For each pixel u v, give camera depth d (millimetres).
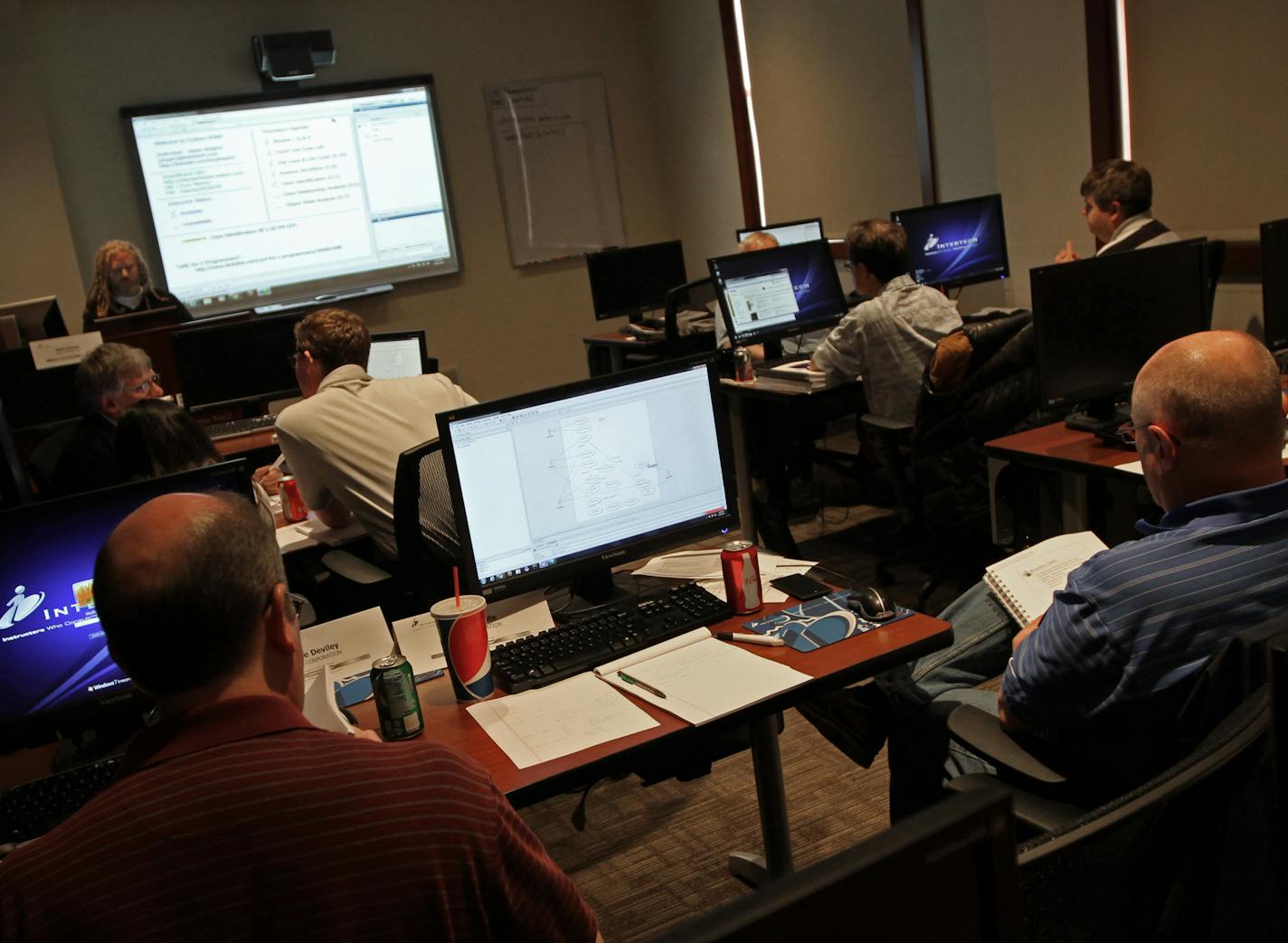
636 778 2717
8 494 2619
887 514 4523
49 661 1643
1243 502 1386
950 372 3090
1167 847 797
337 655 1801
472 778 922
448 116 7223
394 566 2777
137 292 5297
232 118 6598
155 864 819
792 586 1960
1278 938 911
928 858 519
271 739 890
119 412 3434
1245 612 1319
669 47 7566
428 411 2746
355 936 829
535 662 1744
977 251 5016
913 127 5727
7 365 4004
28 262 6078
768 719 1933
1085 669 1387
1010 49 4930
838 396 3957
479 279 7449
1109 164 3623
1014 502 2955
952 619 2035
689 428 2033
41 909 810
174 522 944
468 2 7199
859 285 3803
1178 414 1466
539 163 7520
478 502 1863
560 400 1911
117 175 6430
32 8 6156
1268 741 830
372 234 7055
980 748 1514
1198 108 4297
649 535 2010
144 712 1800
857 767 2643
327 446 2633
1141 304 2850
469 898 876
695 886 2254
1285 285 3055
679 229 8016
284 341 4488
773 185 6965
